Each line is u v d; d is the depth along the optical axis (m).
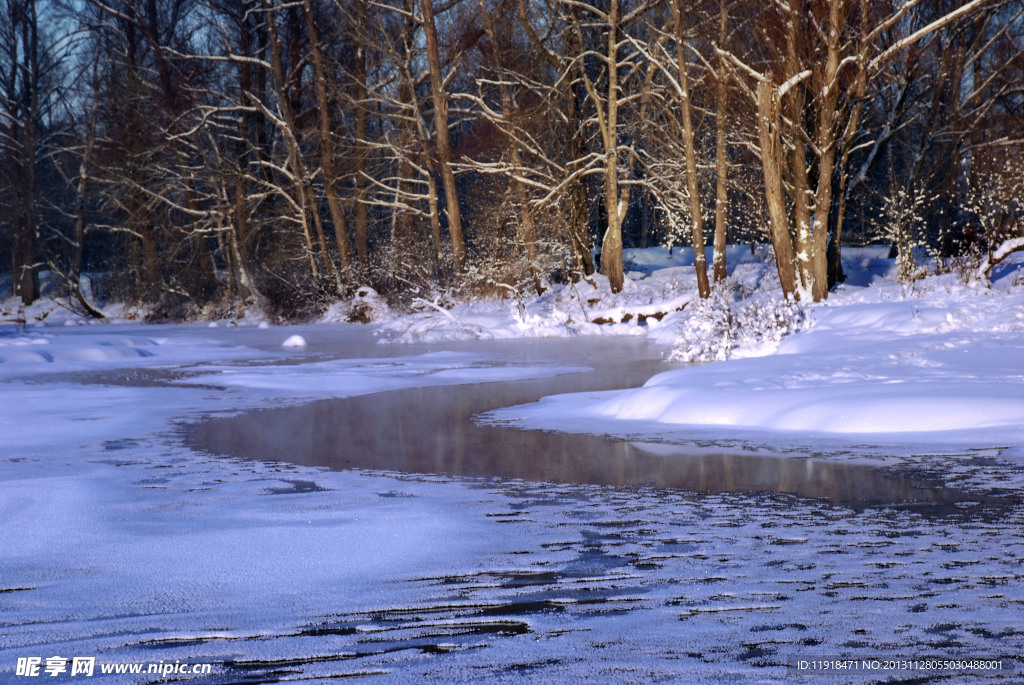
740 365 13.38
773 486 7.21
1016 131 30.22
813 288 24.62
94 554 5.35
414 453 9.23
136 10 46.88
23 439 10.35
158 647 3.82
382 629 4.00
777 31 26.14
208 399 14.26
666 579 4.72
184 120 45.53
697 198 28.56
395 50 39.72
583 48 36.44
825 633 3.85
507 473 8.08
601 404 12.28
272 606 4.34
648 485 7.41
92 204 53.91
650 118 36.84
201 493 7.29
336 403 13.63
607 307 32.22
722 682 3.32
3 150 54.44
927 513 6.19
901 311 17.97
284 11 44.16
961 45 32.31
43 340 26.84
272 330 36.38
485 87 38.50
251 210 46.38
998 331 15.12
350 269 41.19
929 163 35.06
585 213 38.12
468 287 35.34
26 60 54.06
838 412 9.92
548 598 4.42
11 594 4.61
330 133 41.50
